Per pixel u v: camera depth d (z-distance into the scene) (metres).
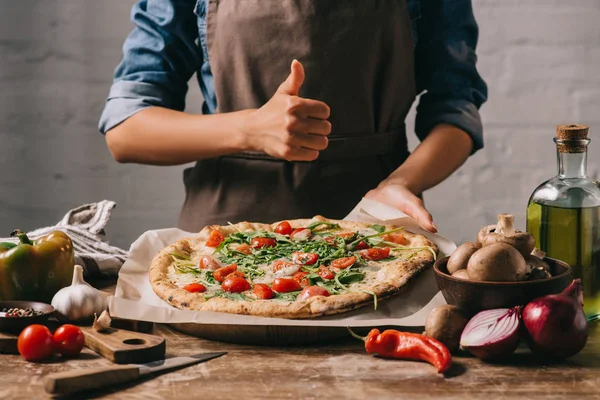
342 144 1.78
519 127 2.56
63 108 2.58
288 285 1.27
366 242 1.45
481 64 2.54
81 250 1.55
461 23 1.90
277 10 1.74
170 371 1.04
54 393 0.97
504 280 1.04
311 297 1.18
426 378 1.00
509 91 2.55
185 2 1.86
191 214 1.88
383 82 1.81
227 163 1.82
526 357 1.07
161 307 1.18
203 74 1.89
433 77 1.91
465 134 1.86
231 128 1.69
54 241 1.32
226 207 1.82
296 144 1.60
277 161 1.78
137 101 1.85
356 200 1.79
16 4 2.52
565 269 1.09
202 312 1.16
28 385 1.00
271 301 1.21
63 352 1.09
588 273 1.16
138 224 2.64
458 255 1.09
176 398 0.95
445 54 1.89
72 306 1.21
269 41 1.76
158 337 1.10
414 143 2.61
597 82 2.53
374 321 1.14
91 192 2.62
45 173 2.62
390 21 1.77
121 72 1.93
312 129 1.60
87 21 2.53
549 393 0.95
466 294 1.06
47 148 2.60
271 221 1.79
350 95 1.78
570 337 1.01
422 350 1.04
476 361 1.05
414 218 1.50
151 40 1.88
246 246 1.47
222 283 1.29
